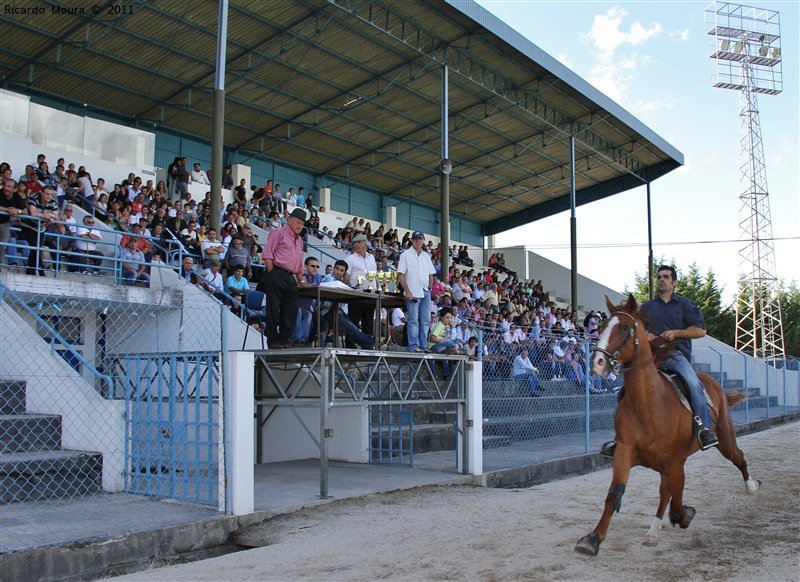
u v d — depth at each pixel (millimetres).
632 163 33875
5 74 21531
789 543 6523
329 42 22109
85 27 19547
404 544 6781
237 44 21438
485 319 21844
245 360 7938
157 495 8414
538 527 7422
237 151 28281
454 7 20641
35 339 9789
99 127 20391
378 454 12773
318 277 15805
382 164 31594
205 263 15133
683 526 6863
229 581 5762
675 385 6645
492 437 13984
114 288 12508
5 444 8906
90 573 6262
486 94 26375
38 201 13875
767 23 40812
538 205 38375
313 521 7852
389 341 12445
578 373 16172
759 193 40188
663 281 7523
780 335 42344
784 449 14602
